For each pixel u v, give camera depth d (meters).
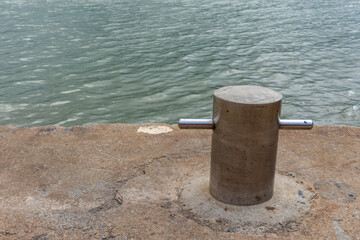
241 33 20.66
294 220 3.06
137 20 24.34
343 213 3.12
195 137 4.64
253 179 3.20
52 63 15.11
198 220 3.08
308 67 14.36
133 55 16.31
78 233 2.83
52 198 3.34
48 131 4.80
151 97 11.50
